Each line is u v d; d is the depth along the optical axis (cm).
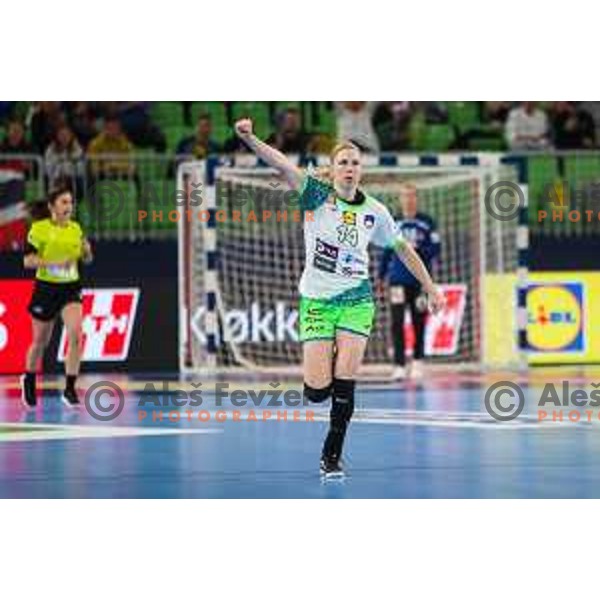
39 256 4425
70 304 4481
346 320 2989
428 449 3538
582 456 3400
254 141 2930
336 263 2964
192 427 4038
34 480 3042
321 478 3058
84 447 3591
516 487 2922
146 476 3102
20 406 4603
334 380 3019
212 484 2984
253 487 2939
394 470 3183
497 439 3722
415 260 3036
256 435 3850
